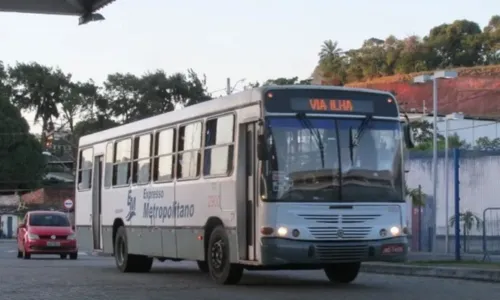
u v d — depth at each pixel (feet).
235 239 48.80
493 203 114.52
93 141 76.38
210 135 53.11
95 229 74.79
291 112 47.11
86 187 77.30
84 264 82.38
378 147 48.62
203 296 44.55
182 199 56.44
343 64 370.53
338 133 47.75
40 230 99.96
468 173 117.91
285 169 46.44
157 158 61.41
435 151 102.53
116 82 271.90
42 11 47.60
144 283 54.03
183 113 57.62
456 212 75.82
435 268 65.62
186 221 55.62
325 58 380.17
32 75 281.74
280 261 45.85
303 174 46.70
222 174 50.78
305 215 46.34
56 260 95.20
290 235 45.96
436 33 360.07
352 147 47.83
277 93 47.14
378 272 71.00
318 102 47.75
